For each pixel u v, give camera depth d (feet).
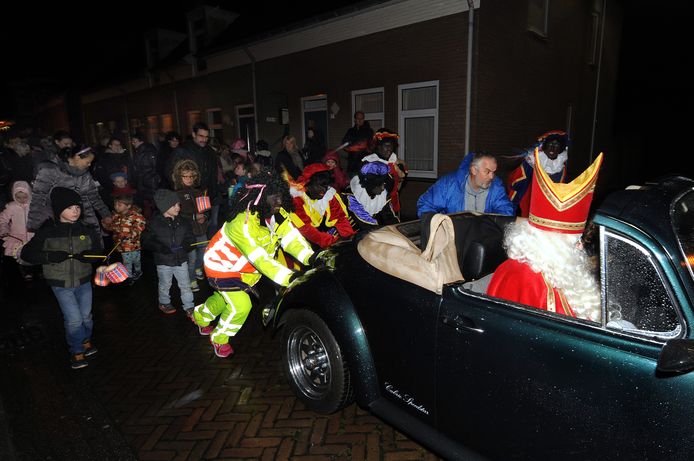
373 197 14.71
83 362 12.21
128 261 18.33
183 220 14.69
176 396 10.79
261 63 41.70
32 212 14.62
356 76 34.22
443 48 29.07
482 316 6.45
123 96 64.80
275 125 41.24
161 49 56.85
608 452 5.30
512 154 33.01
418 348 7.47
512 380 6.12
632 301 5.41
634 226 5.15
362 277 8.60
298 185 13.26
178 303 16.96
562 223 6.27
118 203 18.03
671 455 4.80
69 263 11.60
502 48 30.04
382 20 31.65
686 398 4.67
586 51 42.50
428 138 31.71
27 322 15.44
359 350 8.55
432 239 7.41
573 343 5.52
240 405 10.40
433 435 7.51
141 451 8.92
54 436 9.40
